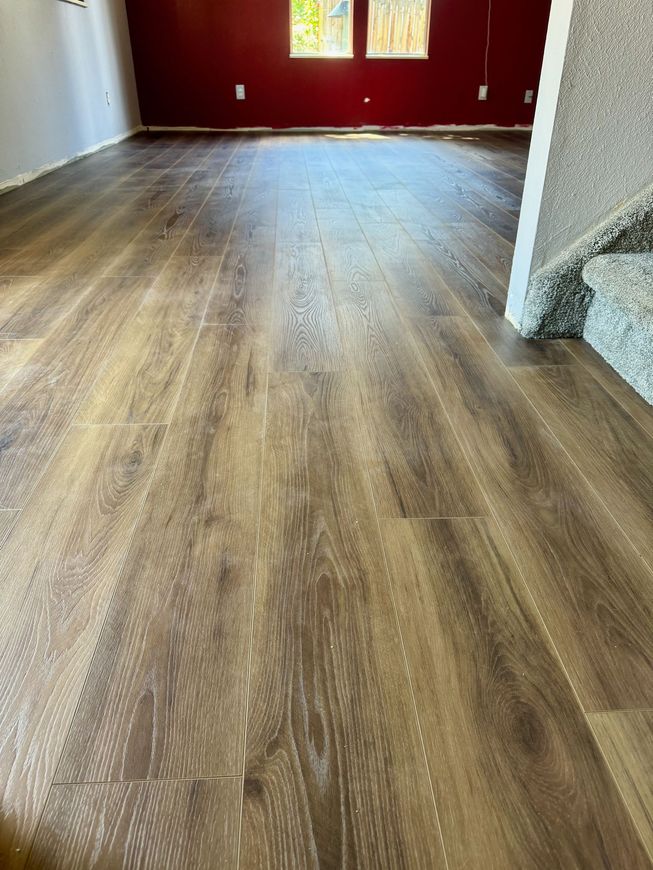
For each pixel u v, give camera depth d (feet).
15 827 1.94
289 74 19.34
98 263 7.36
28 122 12.16
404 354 5.17
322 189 11.52
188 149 16.33
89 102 15.46
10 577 2.88
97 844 1.90
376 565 2.96
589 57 4.52
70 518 3.26
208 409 4.30
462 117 20.34
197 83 19.35
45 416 4.20
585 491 3.50
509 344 5.38
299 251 7.85
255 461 3.73
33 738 2.19
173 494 3.44
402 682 2.40
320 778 2.07
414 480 3.57
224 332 5.53
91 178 12.47
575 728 2.23
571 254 5.17
